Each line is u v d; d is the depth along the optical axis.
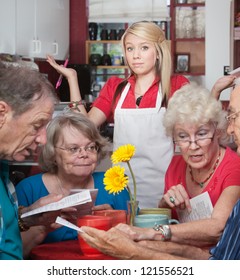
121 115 3.12
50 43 6.19
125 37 3.11
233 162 2.07
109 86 3.24
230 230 1.67
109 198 2.26
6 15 5.23
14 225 1.78
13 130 1.62
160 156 3.04
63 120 2.14
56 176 2.23
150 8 7.24
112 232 1.71
